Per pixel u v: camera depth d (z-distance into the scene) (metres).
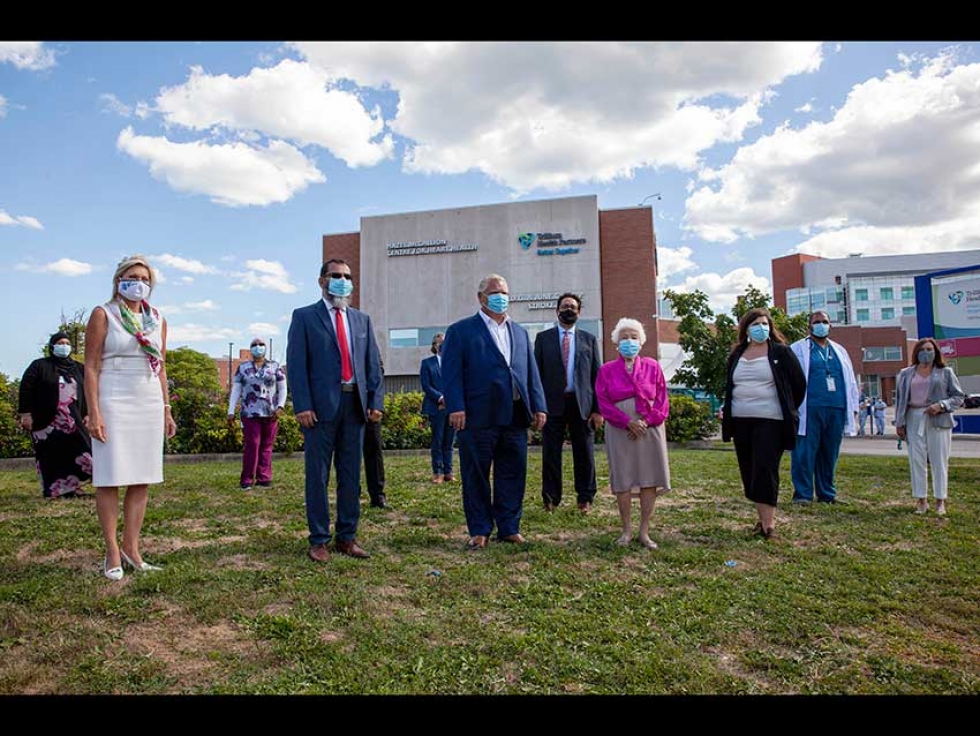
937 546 5.16
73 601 3.56
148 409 4.32
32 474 10.73
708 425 17.00
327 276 4.96
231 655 2.96
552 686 2.73
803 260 105.25
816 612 3.60
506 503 5.41
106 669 2.79
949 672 2.87
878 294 99.00
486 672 2.83
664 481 5.09
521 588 3.97
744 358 5.75
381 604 3.65
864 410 24.55
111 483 4.08
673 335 47.22
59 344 7.80
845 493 7.91
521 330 5.66
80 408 7.89
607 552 4.90
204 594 3.73
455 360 5.39
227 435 14.02
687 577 4.25
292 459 14.16
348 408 4.86
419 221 33.38
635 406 5.09
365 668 2.85
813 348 7.45
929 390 6.67
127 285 4.29
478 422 5.27
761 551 5.00
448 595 3.84
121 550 4.49
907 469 10.15
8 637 3.10
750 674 2.88
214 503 7.02
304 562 4.51
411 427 15.24
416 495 7.62
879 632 3.36
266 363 8.53
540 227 31.91
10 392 13.20
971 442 17.47
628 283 31.39
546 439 6.87
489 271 32.44
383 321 33.66
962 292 11.34
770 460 5.49
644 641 3.19
